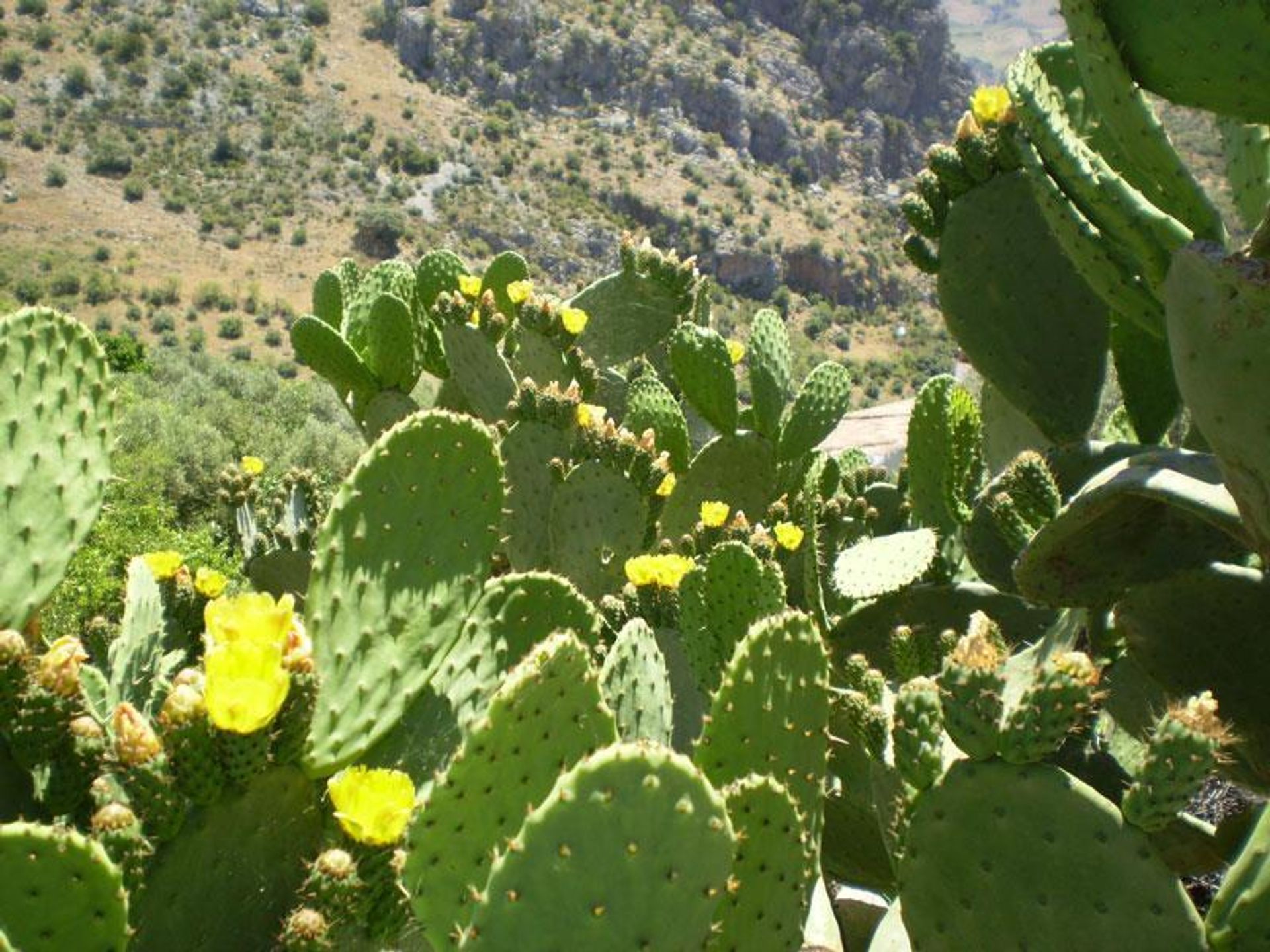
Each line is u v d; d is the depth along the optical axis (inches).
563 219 3634.4
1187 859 102.1
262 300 2942.9
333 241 3240.7
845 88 4643.2
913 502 152.9
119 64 3494.1
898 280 4015.8
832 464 197.3
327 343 222.4
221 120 3491.6
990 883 73.1
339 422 860.0
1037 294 134.0
